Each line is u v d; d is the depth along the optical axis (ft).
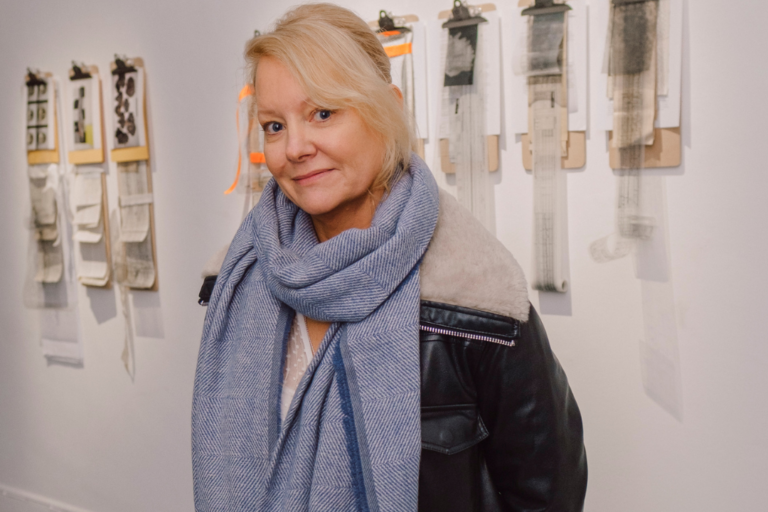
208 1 7.24
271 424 3.02
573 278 5.48
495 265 2.92
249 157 6.93
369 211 3.05
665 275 5.08
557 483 3.02
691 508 5.15
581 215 5.40
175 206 7.80
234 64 7.14
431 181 3.02
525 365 2.88
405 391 2.73
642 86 4.94
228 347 3.44
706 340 4.98
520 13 5.40
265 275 3.19
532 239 5.47
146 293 8.18
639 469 5.35
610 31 5.02
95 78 8.14
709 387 4.99
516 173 5.63
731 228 4.81
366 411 2.74
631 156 5.04
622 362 5.34
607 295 5.35
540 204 5.39
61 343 9.00
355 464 2.73
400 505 2.65
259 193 6.92
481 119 5.59
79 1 8.21
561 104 5.28
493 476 3.20
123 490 8.73
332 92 2.56
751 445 4.87
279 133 2.78
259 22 6.92
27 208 9.11
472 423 2.97
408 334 2.77
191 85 7.48
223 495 3.20
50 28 8.51
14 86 8.98
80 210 8.45
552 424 2.95
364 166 2.75
